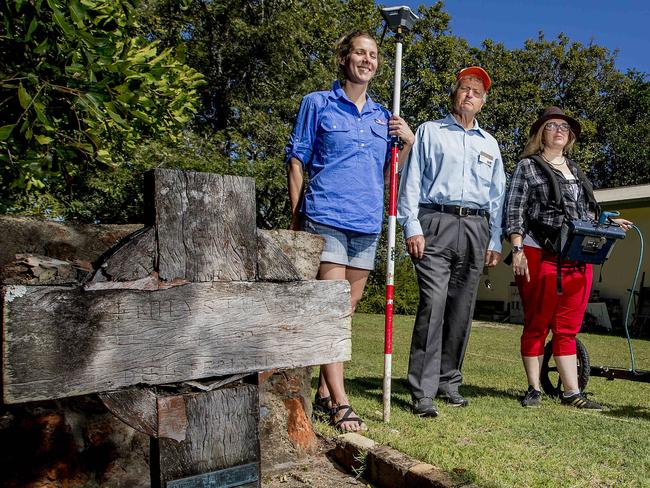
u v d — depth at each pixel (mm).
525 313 4344
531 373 4258
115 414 1642
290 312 1941
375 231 3445
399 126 3480
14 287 1479
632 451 2984
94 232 2328
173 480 1725
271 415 2996
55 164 3783
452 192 3918
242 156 14438
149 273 1706
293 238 3051
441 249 3869
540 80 29078
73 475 2436
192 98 5164
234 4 17281
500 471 2547
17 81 3230
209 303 1784
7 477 2330
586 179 4457
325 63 17984
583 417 3771
